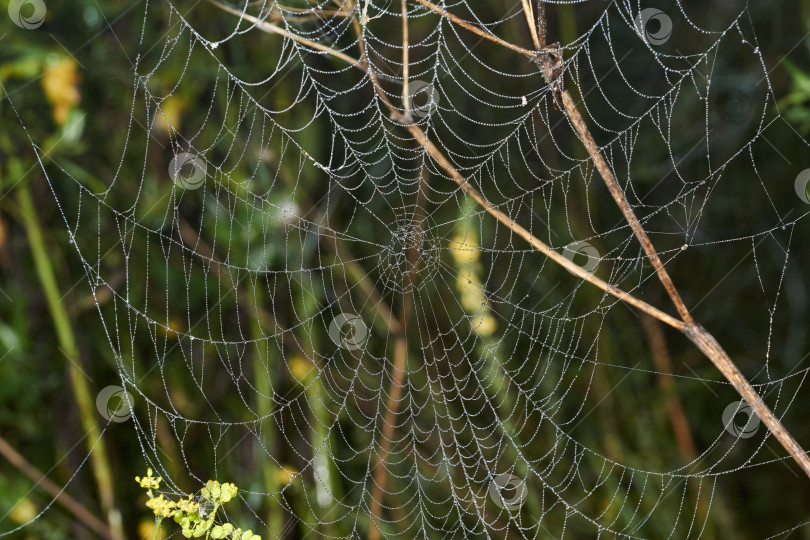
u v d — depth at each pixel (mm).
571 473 1400
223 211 1356
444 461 1394
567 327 1418
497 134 1423
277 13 1323
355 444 1391
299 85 1380
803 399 1418
